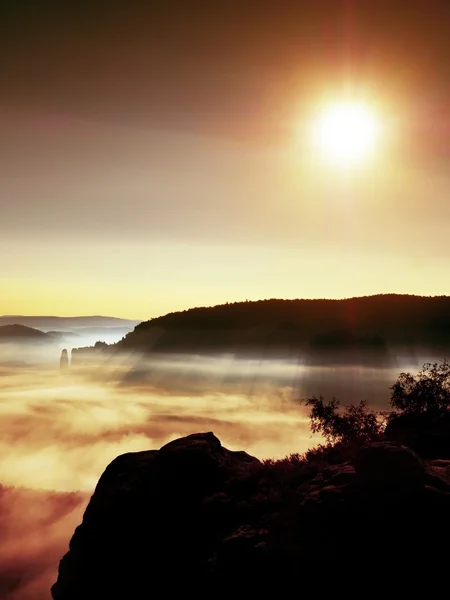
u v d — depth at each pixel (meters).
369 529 13.48
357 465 15.15
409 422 22.91
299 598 13.22
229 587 14.42
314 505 14.32
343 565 13.20
